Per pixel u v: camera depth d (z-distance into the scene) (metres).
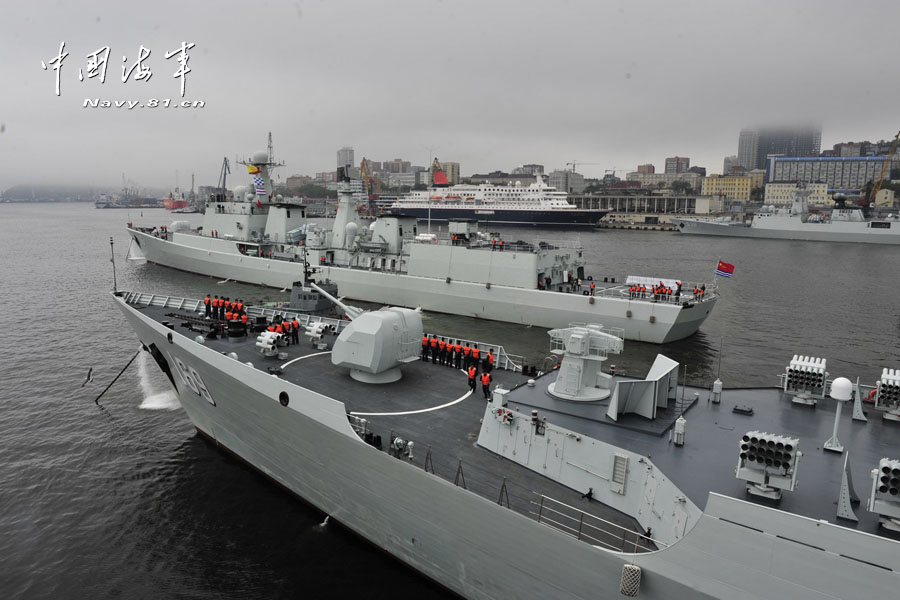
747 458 11.47
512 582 14.13
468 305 48.56
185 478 22.41
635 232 163.50
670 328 40.66
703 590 10.96
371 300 53.62
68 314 48.28
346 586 16.70
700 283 68.62
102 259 83.69
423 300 50.75
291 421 18.55
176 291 57.81
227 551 18.17
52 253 92.00
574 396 17.00
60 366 35.00
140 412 28.47
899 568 9.09
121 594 16.31
